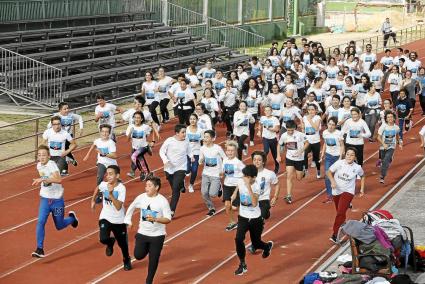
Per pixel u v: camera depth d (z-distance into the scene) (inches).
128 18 1819.6
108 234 597.9
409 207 800.3
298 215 779.4
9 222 740.7
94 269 618.5
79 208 788.6
